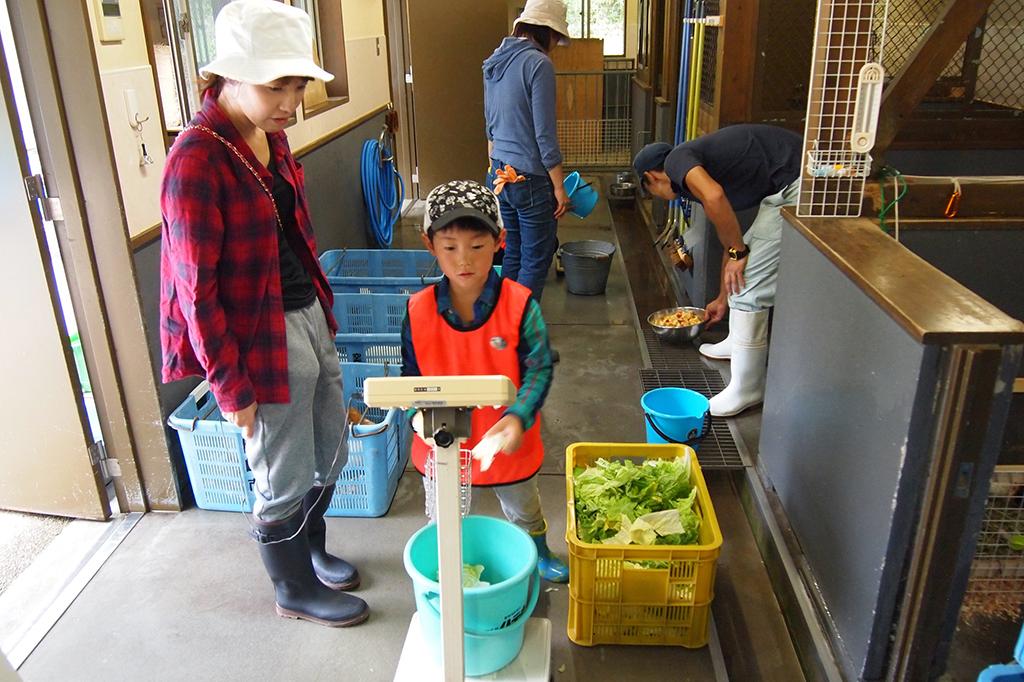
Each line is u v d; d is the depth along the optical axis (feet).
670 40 17.01
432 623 5.45
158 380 8.16
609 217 20.71
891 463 4.99
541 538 7.06
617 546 6.15
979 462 4.68
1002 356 4.45
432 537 5.90
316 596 6.93
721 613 7.01
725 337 12.21
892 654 5.32
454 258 5.36
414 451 6.25
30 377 7.79
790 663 6.45
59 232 7.47
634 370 11.71
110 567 7.68
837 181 7.05
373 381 4.17
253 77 5.03
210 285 5.44
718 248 12.17
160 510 8.57
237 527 8.29
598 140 26.86
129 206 7.78
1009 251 7.47
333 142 14.82
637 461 7.63
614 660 6.44
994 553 6.17
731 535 8.06
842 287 5.92
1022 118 11.94
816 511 6.53
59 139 7.13
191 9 10.13
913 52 6.94
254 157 5.57
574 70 26.22
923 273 5.50
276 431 6.11
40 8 6.78
